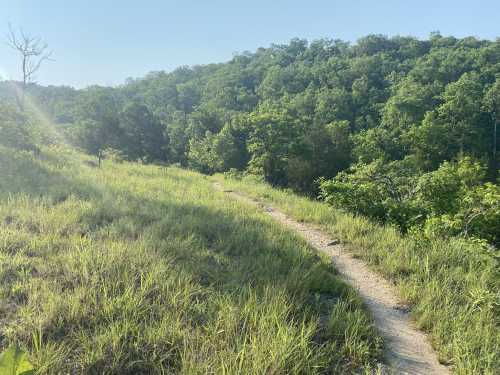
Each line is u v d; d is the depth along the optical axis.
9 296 4.11
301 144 39.75
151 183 13.21
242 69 115.06
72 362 3.29
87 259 4.98
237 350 3.60
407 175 16.52
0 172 10.55
